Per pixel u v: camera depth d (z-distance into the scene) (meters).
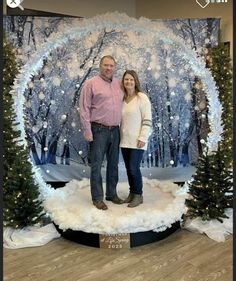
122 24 3.02
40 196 2.89
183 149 3.89
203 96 3.77
